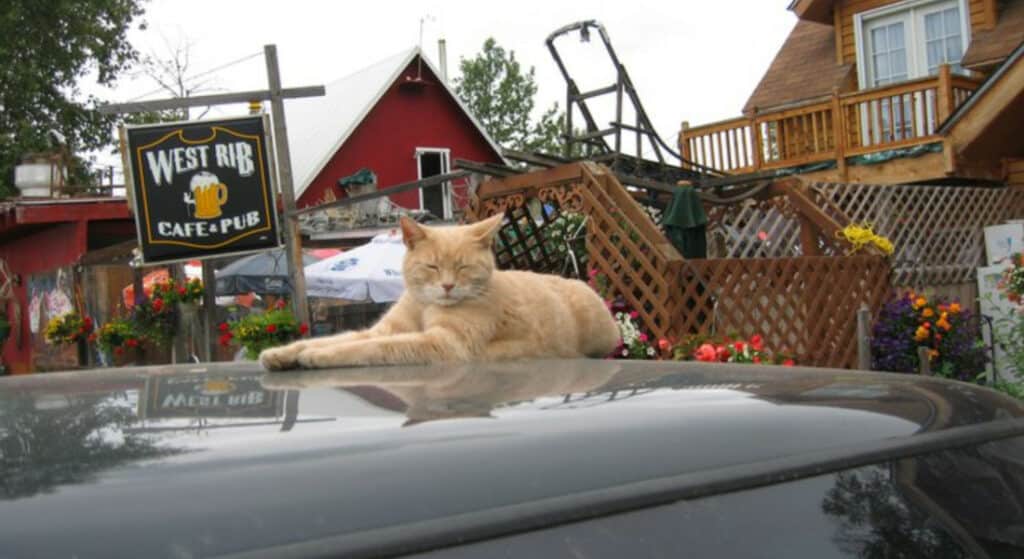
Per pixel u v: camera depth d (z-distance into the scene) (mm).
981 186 13016
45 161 16719
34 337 16234
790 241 8586
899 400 1320
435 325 3160
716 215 8703
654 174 8336
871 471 1130
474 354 3102
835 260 7152
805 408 1222
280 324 7414
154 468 859
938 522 1142
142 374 1695
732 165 14117
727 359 5766
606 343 4031
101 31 24703
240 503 809
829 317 7070
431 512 857
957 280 10617
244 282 11922
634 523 943
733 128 14031
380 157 20891
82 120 25766
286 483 847
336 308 10992
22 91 23828
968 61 13156
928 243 10406
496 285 3520
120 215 14219
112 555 728
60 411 1163
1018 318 8539
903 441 1188
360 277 11367
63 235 14930
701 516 985
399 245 12820
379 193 7742
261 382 1501
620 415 1111
